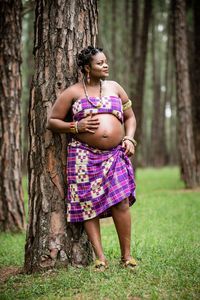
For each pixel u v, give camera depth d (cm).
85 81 463
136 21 1695
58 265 464
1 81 850
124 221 447
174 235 679
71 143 454
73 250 469
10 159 859
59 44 477
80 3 485
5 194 855
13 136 859
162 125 3275
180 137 1444
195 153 1476
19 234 839
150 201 1134
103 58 449
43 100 477
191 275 429
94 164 439
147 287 402
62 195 471
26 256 485
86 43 488
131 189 455
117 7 2330
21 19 861
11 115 855
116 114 449
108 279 425
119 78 2305
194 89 1514
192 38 1739
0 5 838
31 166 485
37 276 455
